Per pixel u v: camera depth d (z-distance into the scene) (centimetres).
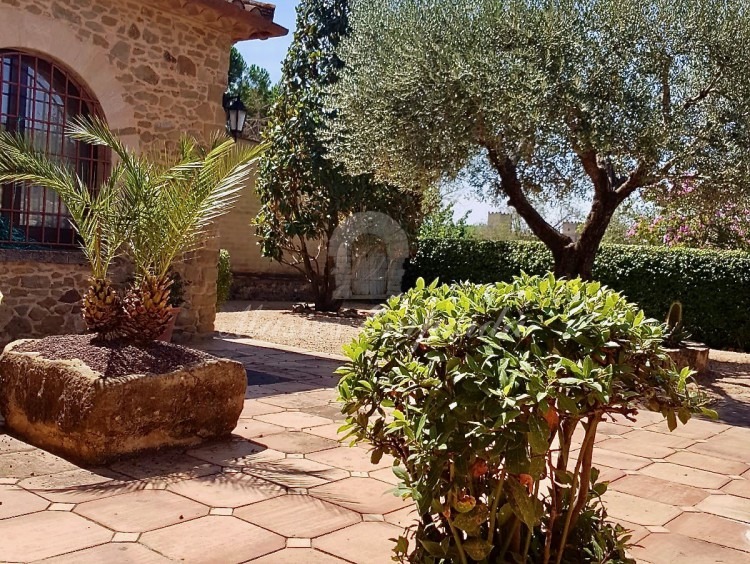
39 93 700
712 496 390
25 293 691
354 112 868
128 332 447
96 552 272
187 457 404
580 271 841
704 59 707
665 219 1304
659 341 226
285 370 716
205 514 318
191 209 477
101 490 342
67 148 727
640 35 706
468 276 1380
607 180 806
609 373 202
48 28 683
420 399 215
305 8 1294
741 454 486
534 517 205
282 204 1270
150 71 777
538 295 227
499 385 196
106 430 378
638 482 411
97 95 731
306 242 1555
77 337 455
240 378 446
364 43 885
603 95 699
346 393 232
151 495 339
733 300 1059
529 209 848
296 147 1247
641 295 1133
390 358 229
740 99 696
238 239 1555
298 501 341
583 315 223
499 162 823
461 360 210
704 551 311
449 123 741
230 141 496
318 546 289
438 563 228
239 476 373
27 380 414
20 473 359
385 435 227
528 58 717
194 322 858
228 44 866
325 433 472
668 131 679
